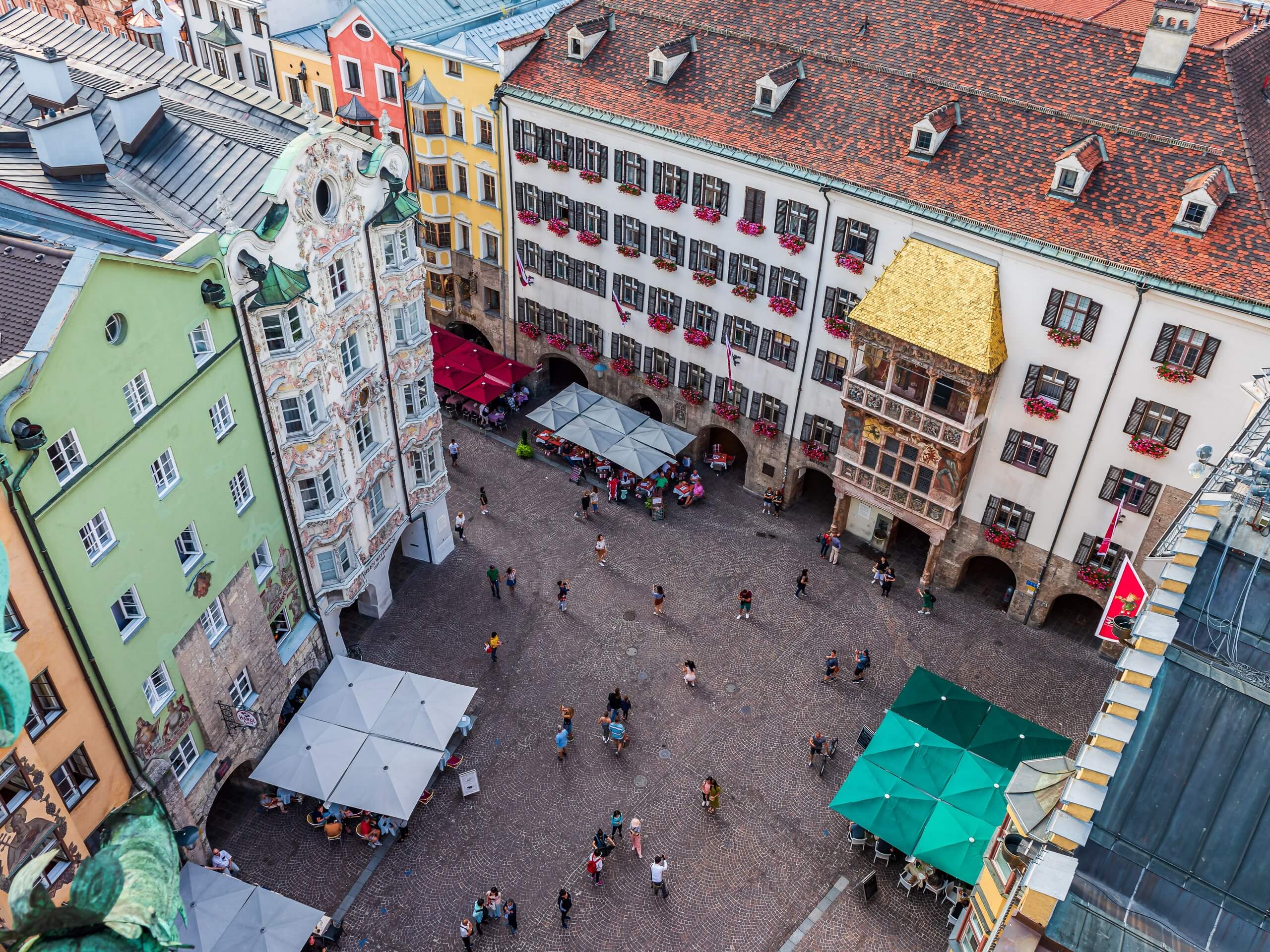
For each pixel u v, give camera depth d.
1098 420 42.66
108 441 29.59
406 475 48.25
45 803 26.23
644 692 46.03
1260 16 51.06
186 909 34.06
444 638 48.41
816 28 49.41
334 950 36.53
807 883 38.81
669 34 52.47
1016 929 19.44
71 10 77.38
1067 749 39.66
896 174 44.62
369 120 47.34
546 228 57.81
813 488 58.22
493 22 62.50
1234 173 39.22
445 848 39.75
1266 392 30.47
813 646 48.47
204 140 39.19
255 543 38.41
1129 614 33.81
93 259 27.86
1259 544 19.22
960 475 46.47
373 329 42.53
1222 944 18.53
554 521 55.53
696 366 55.94
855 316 45.22
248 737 39.38
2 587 9.41
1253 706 18.73
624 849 39.81
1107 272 39.44
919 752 39.38
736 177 48.66
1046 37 44.72
